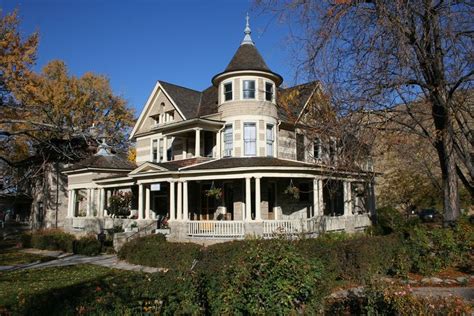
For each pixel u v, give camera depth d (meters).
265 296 6.51
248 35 27.59
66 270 16.86
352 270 11.55
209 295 6.64
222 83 26.28
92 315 5.68
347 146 14.52
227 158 24.62
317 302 7.44
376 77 12.92
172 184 23.45
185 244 16.75
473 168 16.53
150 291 6.42
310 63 13.00
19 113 25.17
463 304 6.99
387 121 14.80
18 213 51.16
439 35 13.23
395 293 7.25
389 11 11.81
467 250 13.77
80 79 48.38
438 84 14.11
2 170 37.84
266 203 24.73
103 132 34.50
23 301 6.45
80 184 32.06
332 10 12.20
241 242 14.44
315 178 22.09
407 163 24.81
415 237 13.45
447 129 15.35
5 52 23.14
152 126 31.09
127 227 26.12
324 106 15.18
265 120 25.34
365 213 28.27
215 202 25.73
